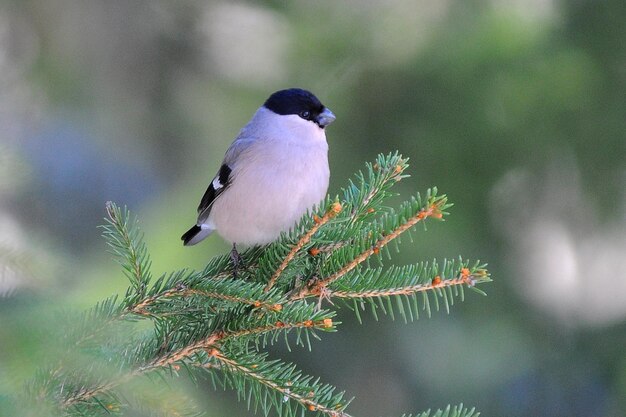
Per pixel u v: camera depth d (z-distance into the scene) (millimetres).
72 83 15102
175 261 11398
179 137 15125
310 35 12641
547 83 11469
